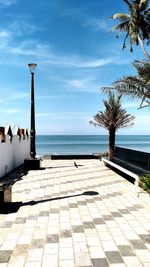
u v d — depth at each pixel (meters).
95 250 4.99
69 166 16.98
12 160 15.28
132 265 4.45
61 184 11.02
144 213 7.08
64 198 8.68
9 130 14.51
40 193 9.42
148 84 10.65
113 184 10.90
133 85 10.75
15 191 9.75
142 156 11.48
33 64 15.10
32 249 5.04
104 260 4.62
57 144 91.50
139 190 9.61
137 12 18.86
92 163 18.67
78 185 10.79
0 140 12.63
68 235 5.67
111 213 7.10
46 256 4.77
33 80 15.34
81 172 14.34
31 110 15.46
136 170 11.48
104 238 5.51
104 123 17.86
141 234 5.71
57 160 21.00
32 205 7.88
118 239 5.46
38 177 12.80
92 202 8.17
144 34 19.86
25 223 6.39
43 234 5.73
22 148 18.48
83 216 6.87
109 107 18.03
